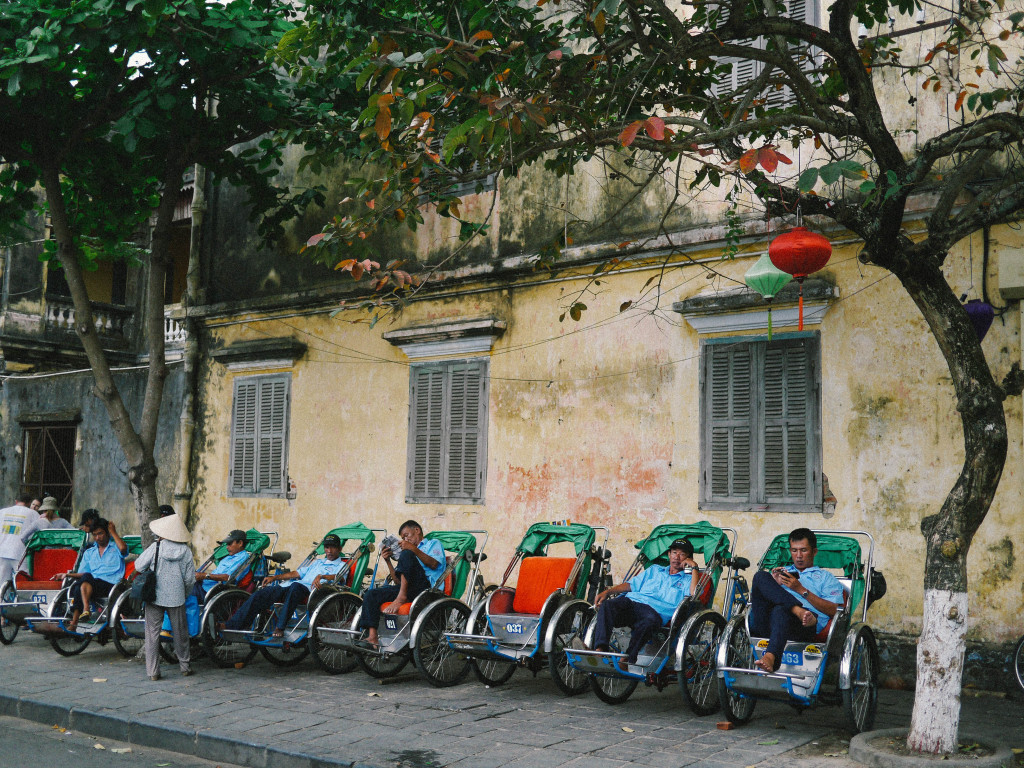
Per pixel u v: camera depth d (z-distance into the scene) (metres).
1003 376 6.88
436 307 10.12
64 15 7.49
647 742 5.47
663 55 6.06
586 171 9.16
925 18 7.52
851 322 7.56
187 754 5.71
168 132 8.97
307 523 10.84
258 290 11.82
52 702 6.55
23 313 16.39
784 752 5.26
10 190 10.39
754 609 6.03
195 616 7.69
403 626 7.24
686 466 8.27
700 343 8.30
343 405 10.72
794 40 6.72
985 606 6.81
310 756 5.20
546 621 6.66
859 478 7.41
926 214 7.20
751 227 7.94
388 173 6.36
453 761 5.09
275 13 8.74
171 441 12.44
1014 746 5.33
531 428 9.26
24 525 10.20
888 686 7.12
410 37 6.90
